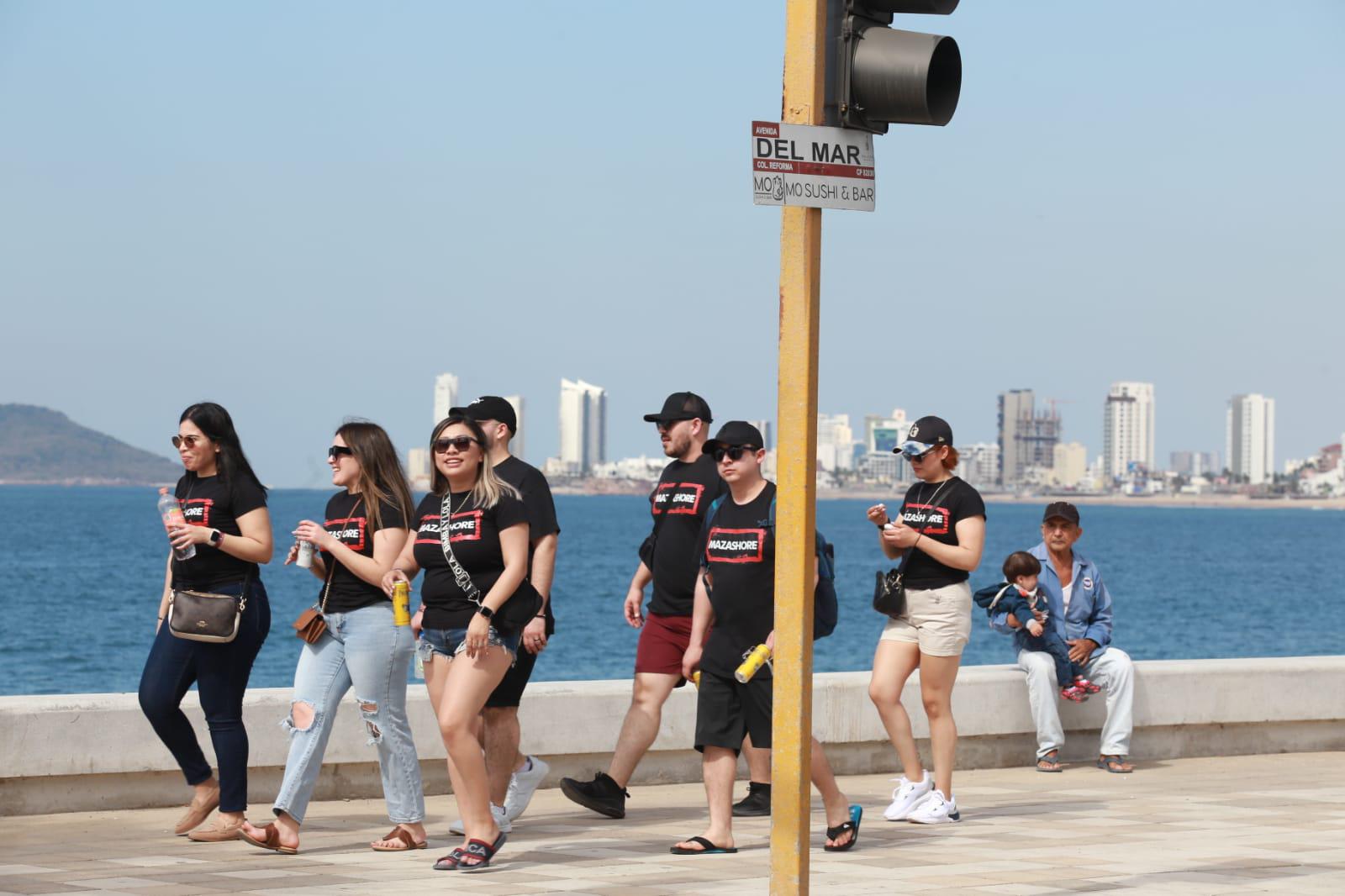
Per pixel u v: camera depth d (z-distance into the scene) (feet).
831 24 36.88
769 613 54.13
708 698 54.75
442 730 51.57
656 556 63.87
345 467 56.08
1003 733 78.84
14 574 409.49
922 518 61.87
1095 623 79.51
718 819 54.54
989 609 79.30
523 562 52.34
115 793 63.21
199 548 55.88
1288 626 322.75
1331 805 66.64
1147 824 61.41
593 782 62.85
